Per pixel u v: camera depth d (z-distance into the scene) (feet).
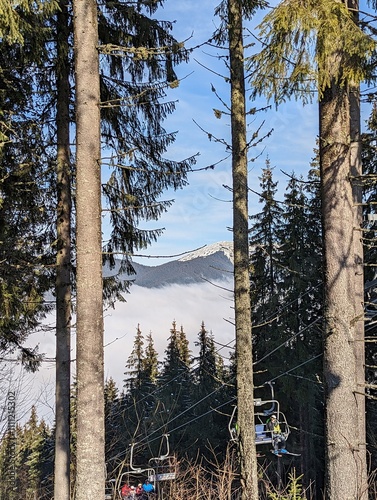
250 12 25.12
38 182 28.76
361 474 17.84
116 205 30.40
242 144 21.38
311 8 15.92
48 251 29.43
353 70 16.75
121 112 30.89
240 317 20.63
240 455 19.80
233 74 21.65
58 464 27.58
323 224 18.61
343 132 18.31
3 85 27.30
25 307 27.35
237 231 21.03
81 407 17.51
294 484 24.80
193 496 25.34
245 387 20.16
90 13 19.48
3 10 19.75
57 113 30.25
